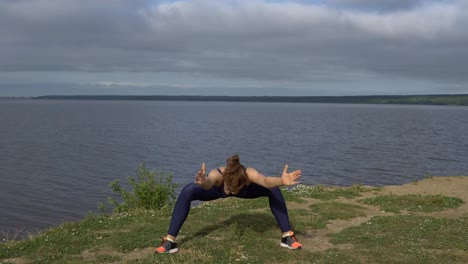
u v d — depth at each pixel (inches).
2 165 1550.2
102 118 5374.0
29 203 973.8
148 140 2564.0
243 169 277.1
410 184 626.2
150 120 5049.2
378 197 488.1
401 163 1642.5
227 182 276.7
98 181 1264.8
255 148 2177.7
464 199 510.3
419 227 353.4
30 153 1911.9
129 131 3280.0
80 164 1595.7
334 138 2807.6
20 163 1610.5
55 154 1879.9
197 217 384.2
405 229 347.6
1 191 1103.6
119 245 302.4
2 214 869.2
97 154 1891.0
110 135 2908.5
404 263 271.3
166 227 349.1
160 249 285.6
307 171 1450.5
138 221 370.3
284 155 1893.5
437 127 4094.5
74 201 1000.9
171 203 498.3
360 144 2400.3
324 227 364.5
